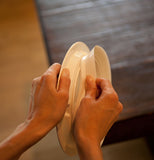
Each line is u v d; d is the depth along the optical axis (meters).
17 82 1.81
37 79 0.55
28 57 1.98
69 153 0.64
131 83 0.91
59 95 0.51
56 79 0.53
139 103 0.85
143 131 0.89
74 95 0.59
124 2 1.24
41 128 0.51
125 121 0.83
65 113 0.58
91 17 1.18
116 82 0.92
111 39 1.07
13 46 2.08
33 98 0.53
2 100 1.70
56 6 1.27
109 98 0.51
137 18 1.15
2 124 1.56
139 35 1.08
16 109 1.64
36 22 2.28
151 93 0.87
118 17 1.17
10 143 0.49
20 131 0.50
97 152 0.46
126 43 1.05
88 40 1.08
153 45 1.03
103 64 0.72
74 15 1.20
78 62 0.61
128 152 1.36
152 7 1.20
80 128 0.49
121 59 0.99
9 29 2.24
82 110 0.50
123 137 0.90
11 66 1.93
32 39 2.12
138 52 1.01
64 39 1.09
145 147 1.37
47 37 1.11
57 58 1.01
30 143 0.50
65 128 0.58
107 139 0.88
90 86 0.55
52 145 1.43
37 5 1.29
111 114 0.52
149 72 0.93
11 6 2.49
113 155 1.36
